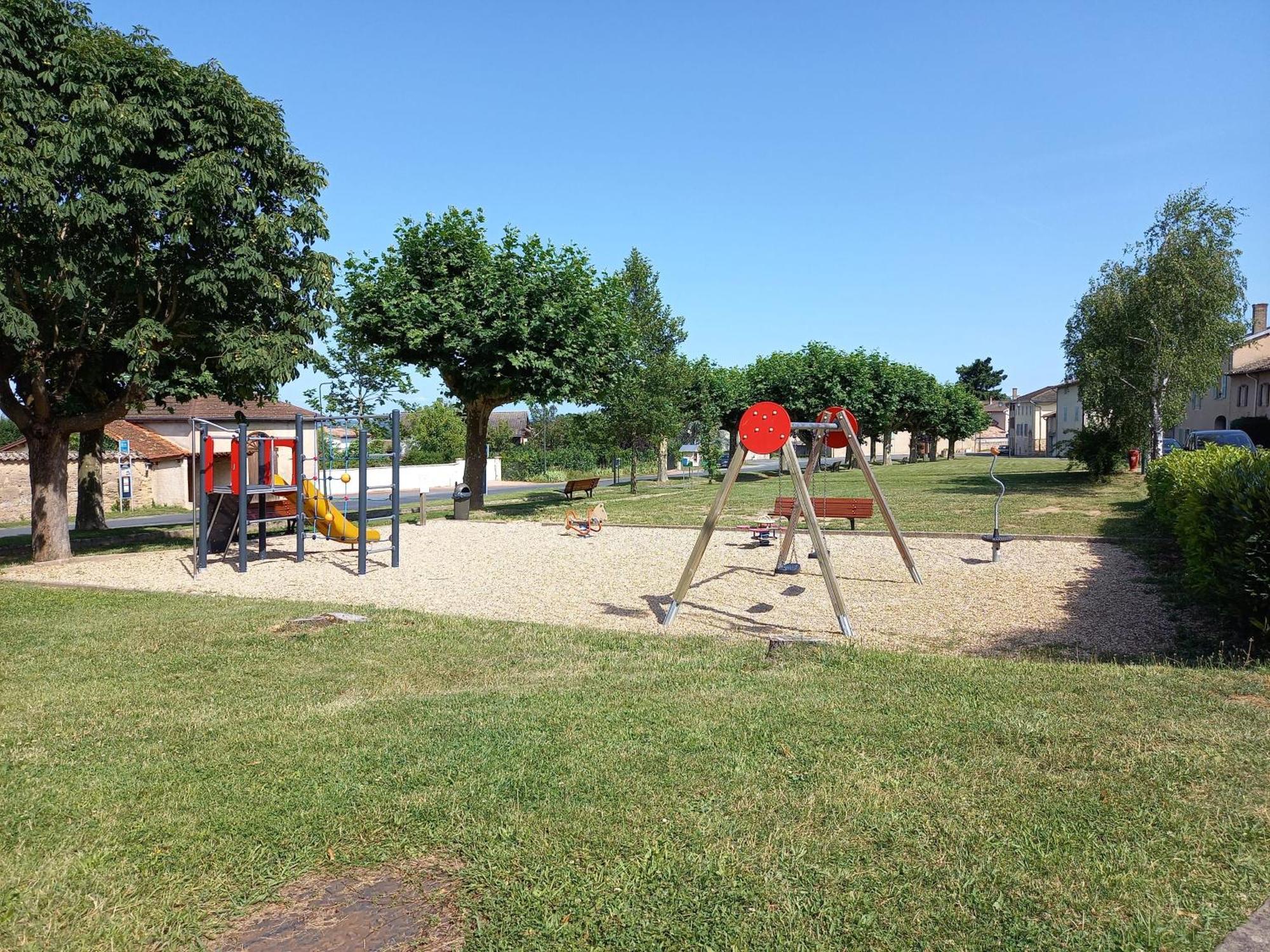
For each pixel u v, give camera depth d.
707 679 5.75
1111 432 25.66
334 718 5.02
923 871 3.02
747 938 2.67
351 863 3.24
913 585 10.27
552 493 34.12
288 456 19.50
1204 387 23.66
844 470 45.38
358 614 8.73
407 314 19.30
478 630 7.80
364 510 12.69
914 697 5.09
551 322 19.80
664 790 3.78
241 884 3.10
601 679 5.84
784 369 43.38
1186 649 6.77
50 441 14.43
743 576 11.25
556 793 3.77
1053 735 4.28
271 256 14.15
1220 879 2.88
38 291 12.75
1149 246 23.66
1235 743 4.06
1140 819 3.33
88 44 12.16
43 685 5.97
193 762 4.30
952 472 39.34
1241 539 6.16
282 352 13.92
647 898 2.91
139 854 3.31
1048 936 2.62
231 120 13.38
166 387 15.02
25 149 11.27
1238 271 22.97
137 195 12.16
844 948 2.60
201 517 13.19
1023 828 3.30
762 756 4.16
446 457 51.50
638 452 54.91
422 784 3.91
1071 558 11.76
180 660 6.69
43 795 3.88
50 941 2.75
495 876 3.08
